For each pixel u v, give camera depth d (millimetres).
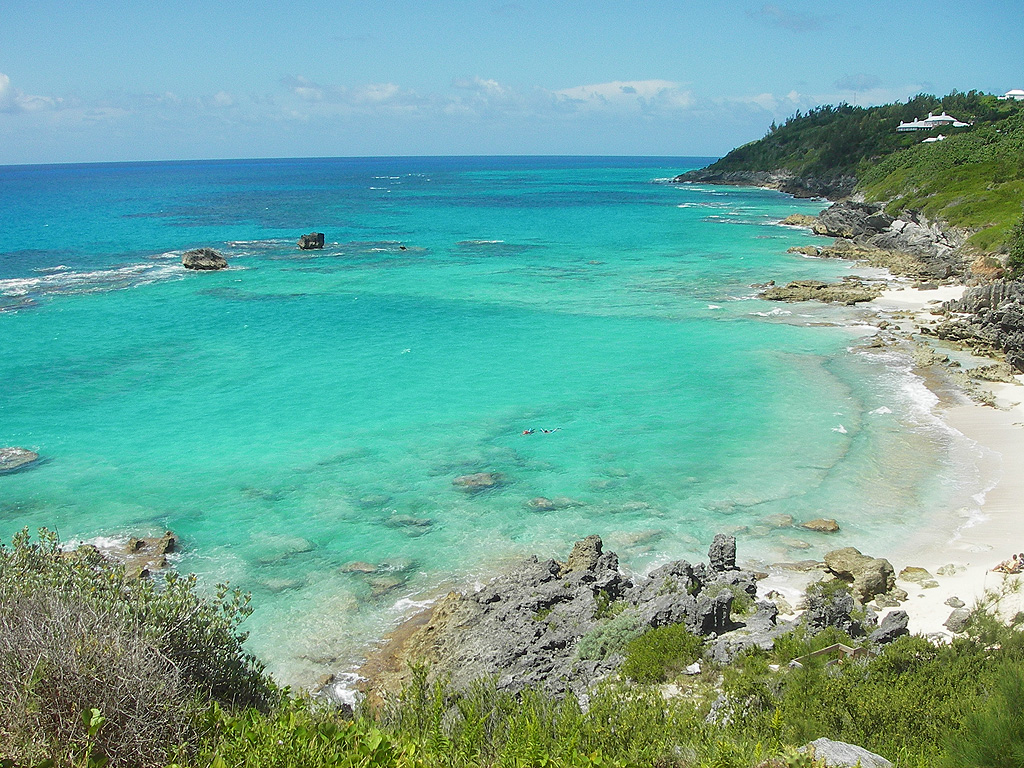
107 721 9344
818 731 14867
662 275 87750
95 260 96875
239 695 12695
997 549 29391
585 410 45125
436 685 15648
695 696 19188
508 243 114688
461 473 36875
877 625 24000
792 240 115188
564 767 10930
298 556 29781
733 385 49188
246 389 48844
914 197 113250
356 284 83625
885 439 40281
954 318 62844
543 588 26312
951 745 12586
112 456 38594
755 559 29406
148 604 12141
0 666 9398
